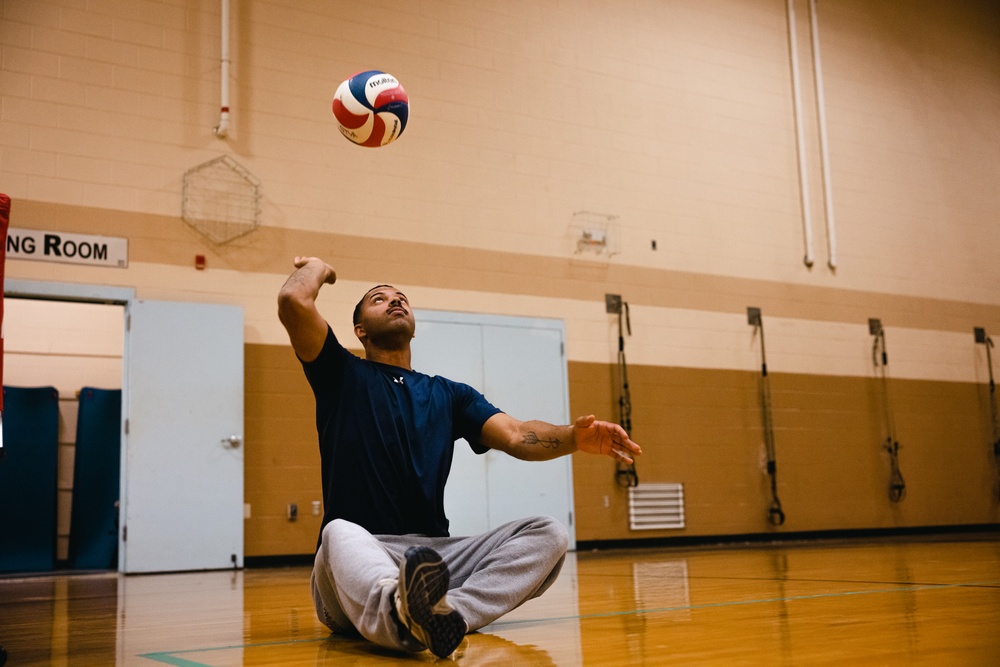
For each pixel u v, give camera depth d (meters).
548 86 8.65
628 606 3.07
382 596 1.91
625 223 8.83
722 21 9.72
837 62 10.38
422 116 8.03
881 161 10.50
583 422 2.34
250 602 3.88
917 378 10.29
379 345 2.56
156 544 6.62
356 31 7.83
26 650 2.36
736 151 9.55
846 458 9.66
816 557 5.95
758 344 9.34
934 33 11.23
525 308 8.23
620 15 9.14
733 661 1.78
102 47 6.90
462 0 8.36
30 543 7.72
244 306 7.16
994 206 11.31
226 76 7.23
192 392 6.87
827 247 9.95
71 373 8.43
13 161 6.54
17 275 6.45
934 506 10.14
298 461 7.21
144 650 2.29
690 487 8.73
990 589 3.29
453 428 2.56
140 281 6.83
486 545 2.35
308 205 7.48
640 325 8.75
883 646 1.93
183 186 7.05
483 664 1.85
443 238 7.97
